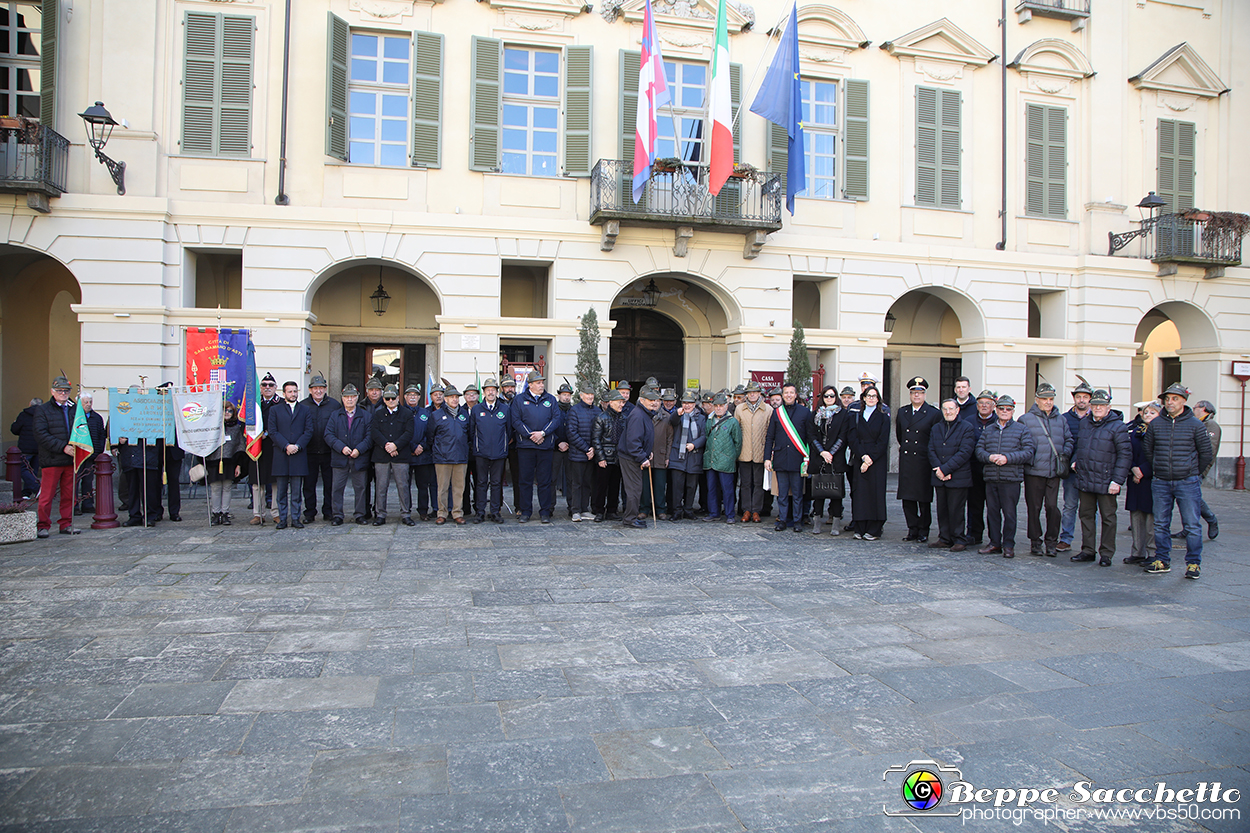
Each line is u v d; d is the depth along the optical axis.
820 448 8.73
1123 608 5.71
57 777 2.97
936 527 9.88
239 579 6.14
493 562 6.94
